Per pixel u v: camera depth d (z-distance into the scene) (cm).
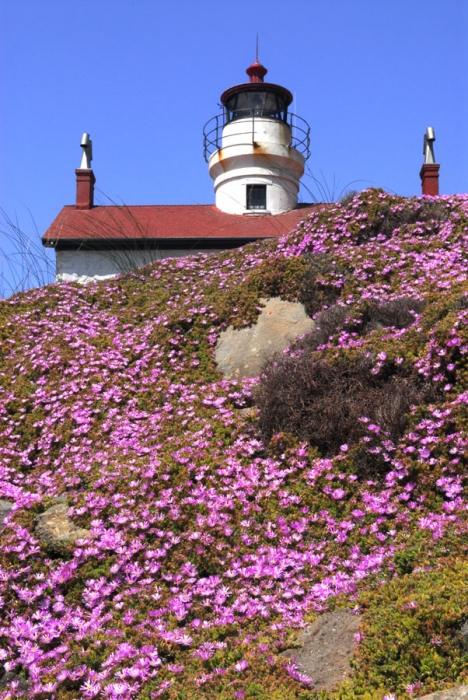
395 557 663
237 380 1194
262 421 971
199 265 1866
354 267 1395
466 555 625
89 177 3152
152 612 666
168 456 904
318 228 1686
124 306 1666
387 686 505
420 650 512
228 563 742
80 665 595
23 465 1062
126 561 740
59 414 1119
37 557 746
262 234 2792
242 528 784
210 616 670
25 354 1360
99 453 969
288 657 573
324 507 815
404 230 1580
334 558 732
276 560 734
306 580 705
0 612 680
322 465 862
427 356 929
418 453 826
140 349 1295
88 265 2692
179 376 1215
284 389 982
